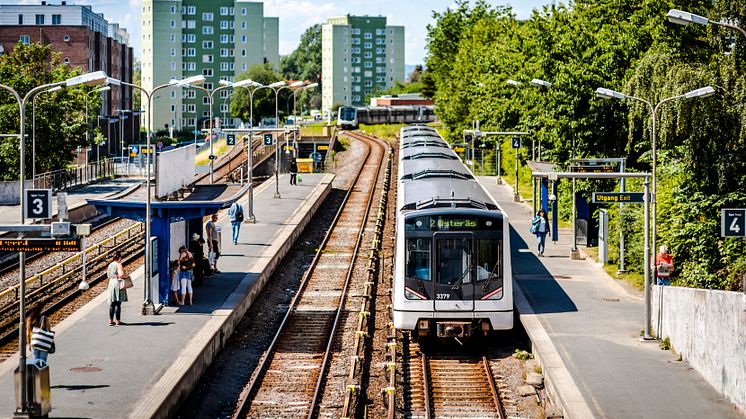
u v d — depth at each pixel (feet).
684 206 100.94
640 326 82.43
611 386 63.26
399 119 437.17
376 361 77.25
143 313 84.74
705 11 139.85
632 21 143.95
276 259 122.11
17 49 222.69
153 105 488.85
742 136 96.48
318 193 196.75
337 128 403.34
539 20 165.37
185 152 155.02
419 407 64.39
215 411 63.67
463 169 126.72
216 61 500.74
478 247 80.79
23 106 68.95
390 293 108.06
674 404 59.16
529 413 62.69
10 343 81.82
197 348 72.08
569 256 121.39
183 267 88.89
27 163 191.83
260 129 154.20
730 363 59.41
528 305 91.40
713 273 98.27
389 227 166.91
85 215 171.73
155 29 487.20
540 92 150.20
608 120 142.51
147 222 85.20
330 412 62.95
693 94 82.48
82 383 62.54
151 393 60.18
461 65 271.90
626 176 100.58
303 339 85.40
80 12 394.32
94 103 241.76
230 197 104.88
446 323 80.07
